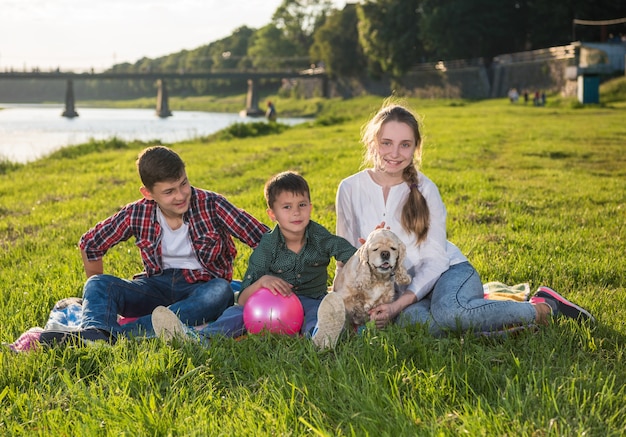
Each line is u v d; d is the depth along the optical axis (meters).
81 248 5.14
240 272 6.51
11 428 3.32
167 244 5.14
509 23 81.50
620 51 61.84
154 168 4.71
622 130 26.33
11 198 13.09
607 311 5.17
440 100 84.44
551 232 8.48
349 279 4.77
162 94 108.31
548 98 65.69
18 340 4.40
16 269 7.18
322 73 113.06
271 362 3.98
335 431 3.16
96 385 3.78
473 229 8.70
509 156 18.28
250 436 3.13
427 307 4.82
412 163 5.11
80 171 17.61
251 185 13.64
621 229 8.64
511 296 4.96
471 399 3.51
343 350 4.21
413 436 3.04
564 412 3.23
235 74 111.88
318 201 10.95
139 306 5.02
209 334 4.49
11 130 48.88
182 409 3.42
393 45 89.88
